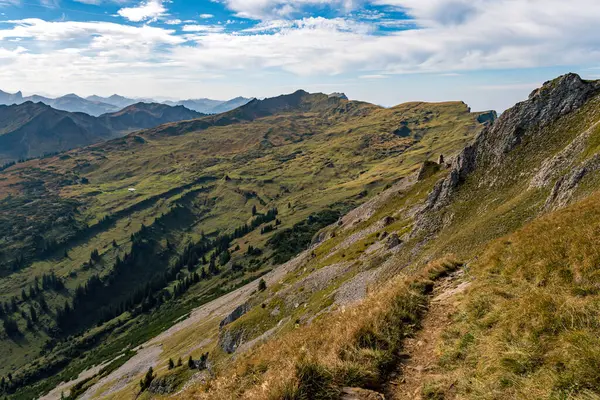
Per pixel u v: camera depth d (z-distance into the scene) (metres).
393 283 19.53
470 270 19.17
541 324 10.11
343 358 11.08
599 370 7.77
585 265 12.39
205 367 87.12
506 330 10.73
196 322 158.88
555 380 8.08
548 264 14.00
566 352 8.66
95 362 190.75
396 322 13.51
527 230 19.98
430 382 9.88
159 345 153.88
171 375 92.25
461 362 10.48
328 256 105.00
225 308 150.12
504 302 12.45
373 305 15.16
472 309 13.25
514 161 54.91
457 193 60.81
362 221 119.38
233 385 11.29
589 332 9.05
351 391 9.59
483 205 52.62
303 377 9.76
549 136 53.41
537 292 11.84
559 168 40.56
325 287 76.69
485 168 59.72
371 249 79.56
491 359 9.73
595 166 32.06
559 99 56.84
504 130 60.59
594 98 52.47
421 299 16.25
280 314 81.19
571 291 11.58
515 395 8.33
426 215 62.50
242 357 15.05
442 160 114.94
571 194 32.44
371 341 12.01
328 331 13.79
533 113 58.53
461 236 44.53
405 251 57.78
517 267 15.62
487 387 8.85
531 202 39.97
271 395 9.13
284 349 12.93
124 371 140.12
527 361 9.07
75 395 144.00
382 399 9.27
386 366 11.12
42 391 182.62
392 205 111.19
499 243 20.59
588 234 14.20
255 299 109.81
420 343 12.48
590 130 40.66
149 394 91.81
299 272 109.88
